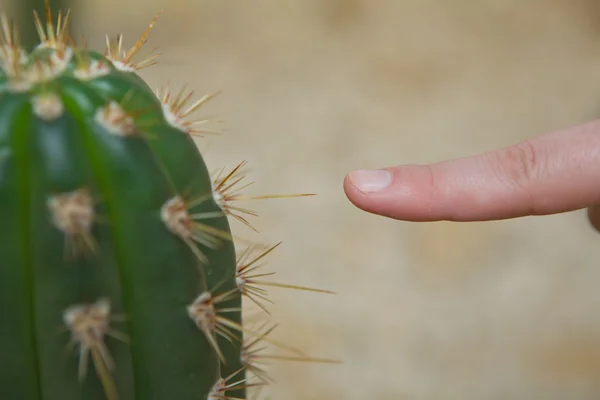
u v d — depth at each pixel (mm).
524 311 657
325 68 932
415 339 631
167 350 269
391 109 880
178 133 279
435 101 895
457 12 1013
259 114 860
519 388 596
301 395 583
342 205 753
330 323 639
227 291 286
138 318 267
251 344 302
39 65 269
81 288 261
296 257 695
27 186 261
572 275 692
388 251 708
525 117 875
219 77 904
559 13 1016
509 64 947
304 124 852
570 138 308
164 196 267
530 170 305
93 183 262
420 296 668
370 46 964
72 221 259
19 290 261
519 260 705
